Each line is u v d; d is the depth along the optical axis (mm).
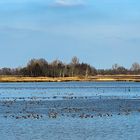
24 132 46031
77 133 45469
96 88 180625
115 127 49406
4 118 58969
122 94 134000
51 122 54250
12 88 184375
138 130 46969
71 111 70250
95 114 64562
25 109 74812
